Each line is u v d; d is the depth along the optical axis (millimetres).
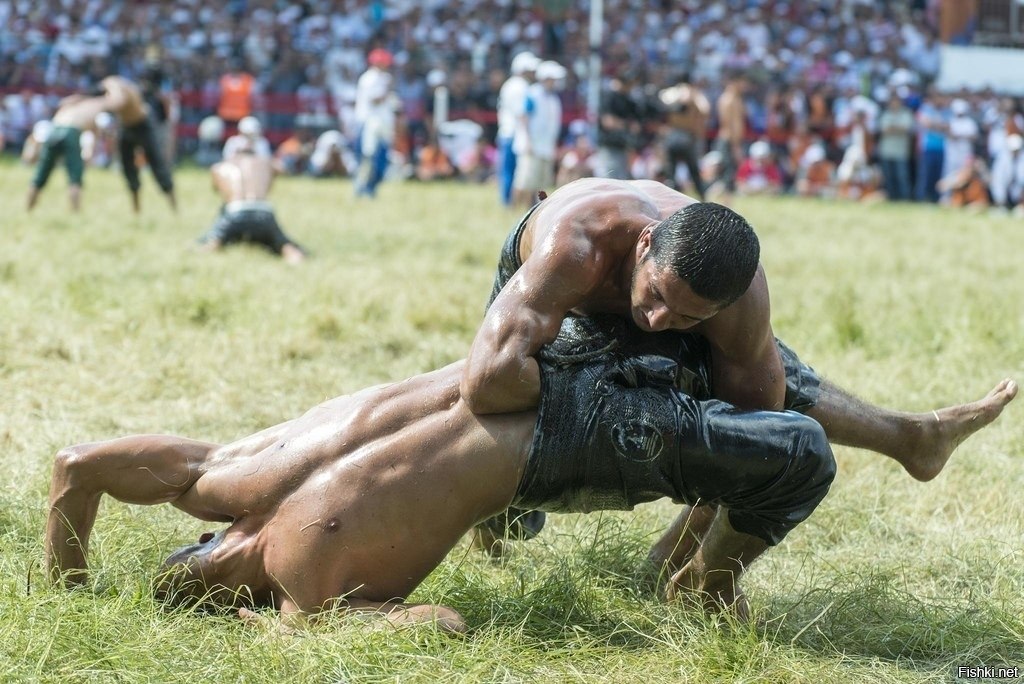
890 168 38969
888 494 8500
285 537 5859
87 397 10094
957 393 10977
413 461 5840
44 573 6301
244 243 18297
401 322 13188
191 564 6055
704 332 6109
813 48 43938
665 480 5965
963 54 43531
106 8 44500
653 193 6492
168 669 5406
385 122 30594
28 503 7352
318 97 41500
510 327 5793
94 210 24391
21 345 11383
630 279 5906
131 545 6730
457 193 33688
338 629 5617
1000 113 38594
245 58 42656
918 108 40594
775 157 40156
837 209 33531
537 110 27484
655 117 25609
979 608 6566
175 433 9367
